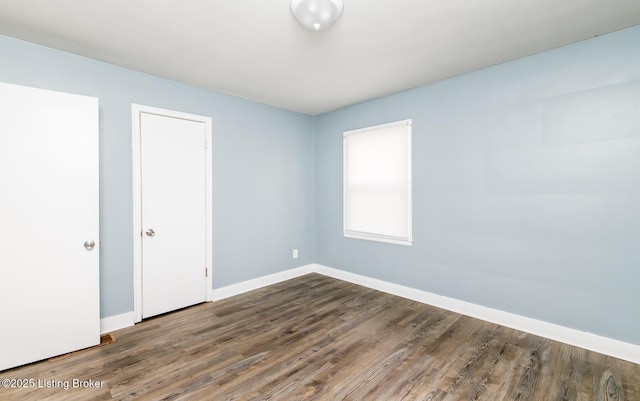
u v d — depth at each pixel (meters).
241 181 3.59
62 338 2.20
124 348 2.29
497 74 2.66
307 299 3.35
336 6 1.70
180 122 3.05
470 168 2.86
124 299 2.68
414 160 3.28
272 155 3.93
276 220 3.99
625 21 1.97
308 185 4.43
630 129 2.08
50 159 2.17
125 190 2.69
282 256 4.08
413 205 3.30
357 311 3.00
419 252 3.26
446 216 3.04
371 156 3.71
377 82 3.08
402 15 1.88
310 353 2.21
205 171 3.26
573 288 2.32
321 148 4.39
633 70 2.06
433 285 3.16
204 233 3.25
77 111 2.28
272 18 1.92
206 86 3.18
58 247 2.20
